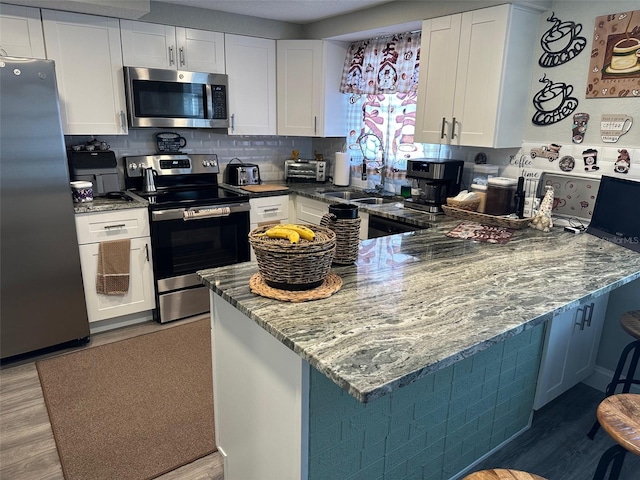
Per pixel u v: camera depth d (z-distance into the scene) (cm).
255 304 145
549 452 216
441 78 299
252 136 427
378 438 157
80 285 297
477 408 196
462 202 284
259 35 382
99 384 262
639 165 240
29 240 272
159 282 331
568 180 268
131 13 301
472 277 175
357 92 392
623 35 239
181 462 205
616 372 225
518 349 206
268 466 156
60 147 272
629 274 182
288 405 138
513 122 282
